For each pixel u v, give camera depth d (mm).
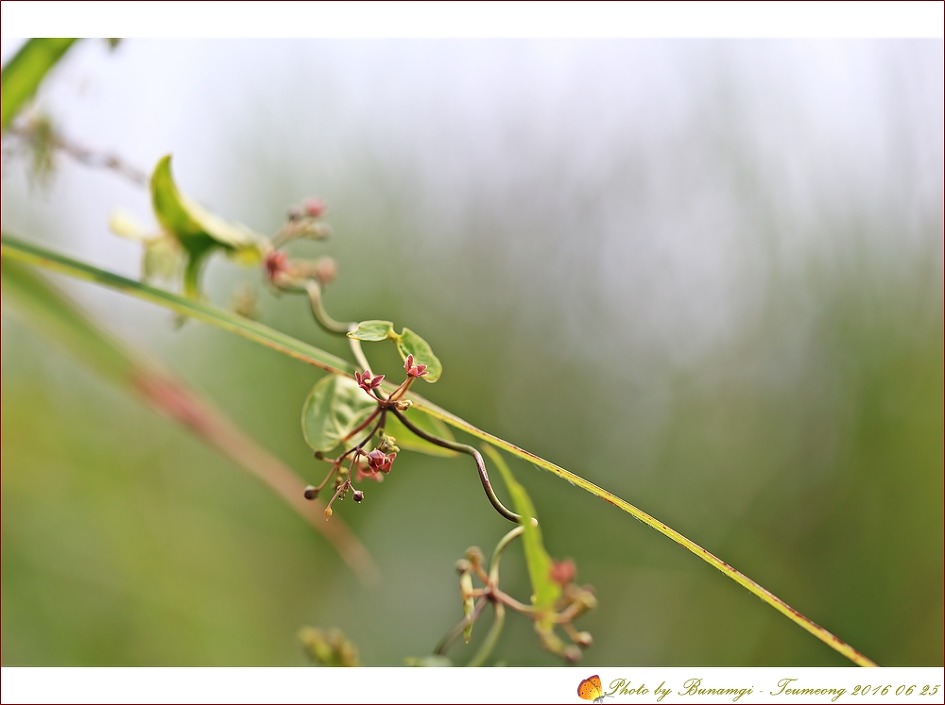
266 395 1021
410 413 481
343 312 1047
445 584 961
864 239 982
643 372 1071
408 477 1019
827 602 938
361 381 466
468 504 994
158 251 531
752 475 1004
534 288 1113
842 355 988
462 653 619
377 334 462
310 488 469
